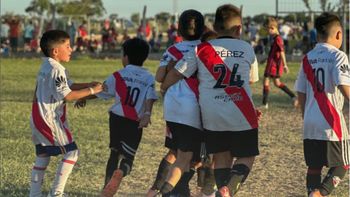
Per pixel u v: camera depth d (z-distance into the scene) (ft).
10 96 50.70
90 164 26.00
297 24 112.06
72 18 129.39
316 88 18.40
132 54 20.33
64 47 19.39
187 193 20.25
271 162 27.02
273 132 34.81
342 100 18.47
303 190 22.54
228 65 17.93
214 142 18.28
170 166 19.79
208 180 19.95
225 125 18.01
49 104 18.98
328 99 18.25
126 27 171.63
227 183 17.75
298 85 18.89
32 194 19.57
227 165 18.90
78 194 21.25
